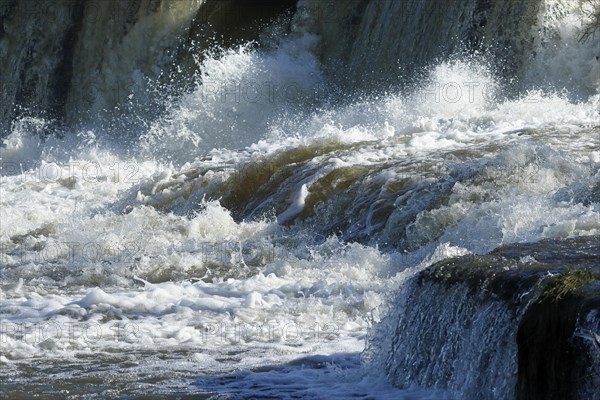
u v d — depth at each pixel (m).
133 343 28.41
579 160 44.84
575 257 21.95
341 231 46.47
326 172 50.84
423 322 22.20
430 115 70.56
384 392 22.17
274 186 53.47
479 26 75.94
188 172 59.94
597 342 16.59
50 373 24.89
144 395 22.66
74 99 108.25
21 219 58.06
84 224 52.91
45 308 33.56
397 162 50.78
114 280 40.59
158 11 105.12
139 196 58.34
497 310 19.55
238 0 99.75
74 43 110.56
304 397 22.19
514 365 18.72
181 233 49.19
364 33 89.38
